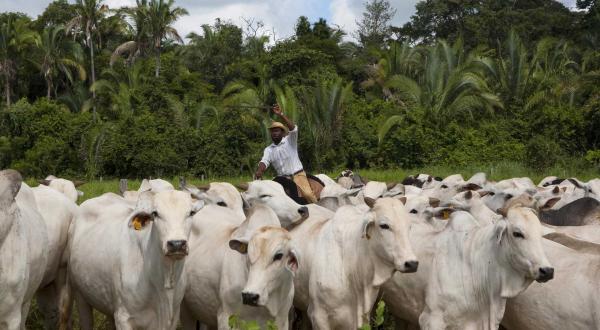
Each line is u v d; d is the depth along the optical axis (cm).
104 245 672
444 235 656
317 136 2964
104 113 3856
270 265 569
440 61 3322
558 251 621
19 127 3444
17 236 573
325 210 796
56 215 750
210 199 791
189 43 4697
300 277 689
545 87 3256
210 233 701
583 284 584
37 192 765
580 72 3747
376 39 5209
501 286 605
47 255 662
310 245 685
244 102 3192
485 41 4688
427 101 3219
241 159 3044
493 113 3161
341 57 4450
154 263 601
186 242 561
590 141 2928
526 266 577
